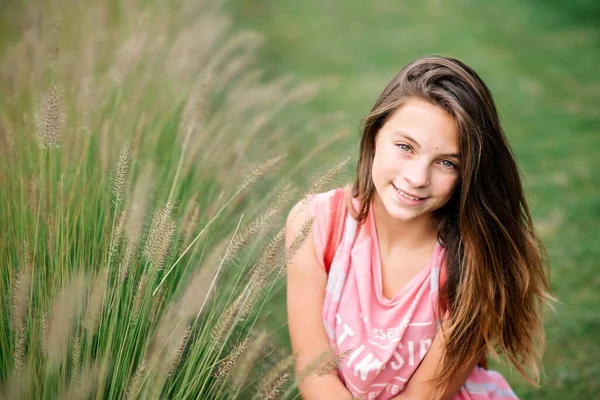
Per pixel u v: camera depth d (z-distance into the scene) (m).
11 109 2.88
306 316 2.25
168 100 3.38
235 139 3.20
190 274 2.21
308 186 2.28
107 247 2.04
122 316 1.86
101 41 4.00
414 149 1.97
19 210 2.16
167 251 2.06
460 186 2.14
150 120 3.02
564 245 4.61
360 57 8.72
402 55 8.83
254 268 2.03
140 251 2.11
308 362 2.23
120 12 4.58
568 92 7.51
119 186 1.98
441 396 2.25
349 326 2.20
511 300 2.26
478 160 1.99
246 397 2.17
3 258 2.00
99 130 2.68
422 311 2.19
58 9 3.97
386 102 2.04
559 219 4.93
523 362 2.42
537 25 10.08
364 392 2.23
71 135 2.52
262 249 2.14
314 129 5.92
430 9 11.13
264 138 3.43
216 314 2.12
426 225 2.21
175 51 3.81
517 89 7.57
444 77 1.97
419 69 2.02
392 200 2.03
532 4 11.14
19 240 2.03
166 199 2.43
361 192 2.21
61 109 2.00
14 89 3.08
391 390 2.27
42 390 1.71
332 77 7.88
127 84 3.36
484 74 8.04
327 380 2.20
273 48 8.72
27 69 3.18
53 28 3.00
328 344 2.25
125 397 1.78
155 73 3.61
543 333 2.43
